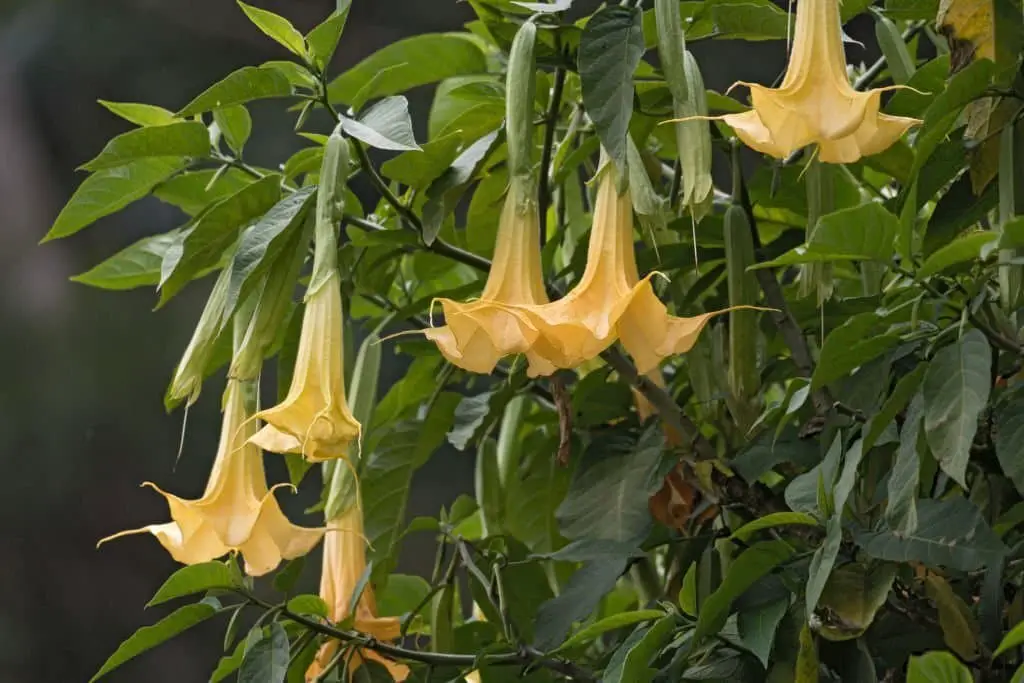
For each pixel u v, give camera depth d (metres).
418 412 3.16
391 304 3.12
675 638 2.77
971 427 2.62
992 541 2.66
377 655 2.92
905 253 2.73
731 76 6.48
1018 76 2.73
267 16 2.82
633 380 2.90
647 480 2.91
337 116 2.83
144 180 2.96
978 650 2.73
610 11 2.71
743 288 2.86
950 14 2.73
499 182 2.95
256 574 2.77
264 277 2.79
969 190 2.79
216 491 2.78
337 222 2.74
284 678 2.83
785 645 2.76
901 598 2.79
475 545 3.02
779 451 2.86
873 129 2.57
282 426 2.67
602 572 2.88
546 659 2.88
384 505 3.06
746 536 2.94
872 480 2.84
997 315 2.78
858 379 2.78
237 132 3.01
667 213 2.90
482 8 2.86
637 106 2.89
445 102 3.19
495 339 2.60
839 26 2.60
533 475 3.10
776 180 2.97
